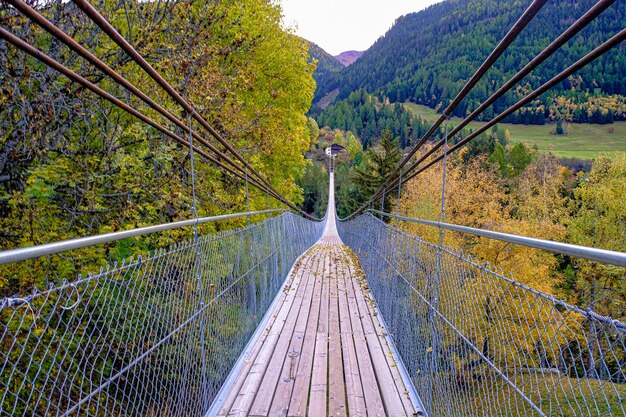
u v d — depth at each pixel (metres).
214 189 5.67
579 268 11.79
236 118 6.27
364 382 2.73
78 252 3.61
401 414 2.35
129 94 4.46
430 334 2.28
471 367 1.64
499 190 19.62
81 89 3.82
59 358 2.69
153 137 4.58
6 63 3.25
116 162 3.91
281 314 4.23
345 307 4.60
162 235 4.46
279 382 2.68
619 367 0.82
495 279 1.41
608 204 17.28
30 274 3.25
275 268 4.92
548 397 1.08
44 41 3.89
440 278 2.11
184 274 2.03
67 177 3.78
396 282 3.41
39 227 3.52
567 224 19.03
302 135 12.39
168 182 4.47
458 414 1.74
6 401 2.28
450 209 16.45
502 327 1.37
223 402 2.39
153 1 5.09
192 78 5.16
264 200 9.78
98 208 4.06
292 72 10.10
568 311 0.96
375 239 5.14
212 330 2.38
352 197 32.31
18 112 3.78
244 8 7.73
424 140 3.04
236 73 6.80
